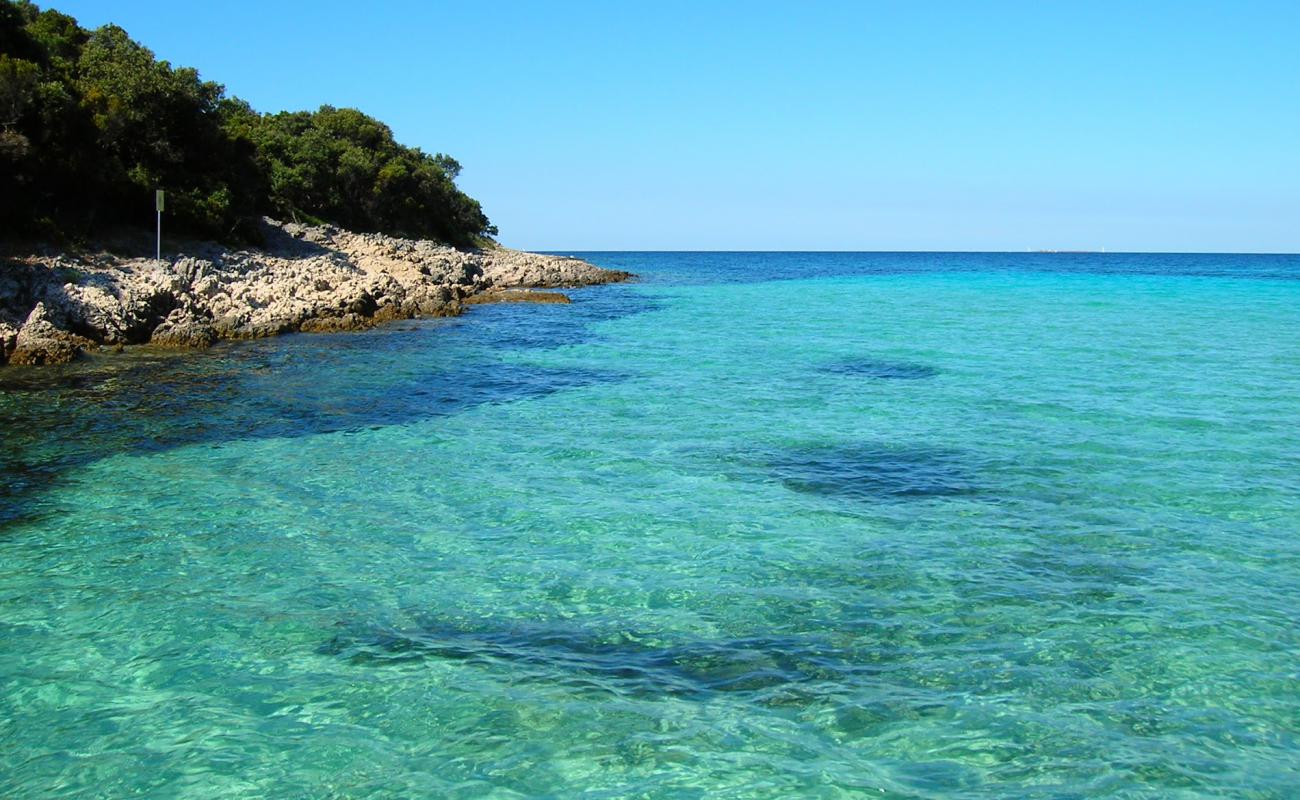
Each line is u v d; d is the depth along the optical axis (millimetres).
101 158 38938
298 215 58844
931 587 10383
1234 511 13156
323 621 9508
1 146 32625
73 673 8367
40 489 13922
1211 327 39406
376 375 24906
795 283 77312
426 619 9570
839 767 6918
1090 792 6590
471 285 54750
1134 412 20266
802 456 16406
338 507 13305
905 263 154625
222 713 7730
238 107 70750
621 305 50719
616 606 9898
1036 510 13242
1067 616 9562
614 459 16188
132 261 35438
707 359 28953
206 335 29750
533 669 8492
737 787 6676
